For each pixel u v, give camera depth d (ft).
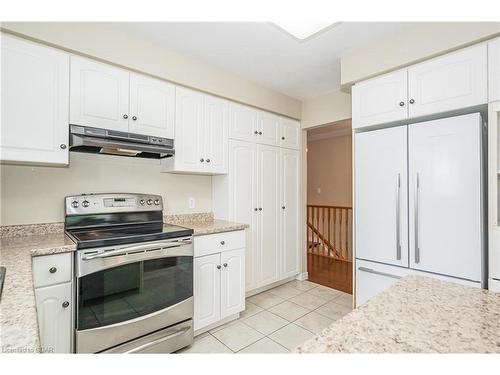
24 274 3.38
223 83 8.66
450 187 5.75
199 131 8.13
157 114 7.20
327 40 6.96
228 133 8.91
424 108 6.20
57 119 5.66
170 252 6.21
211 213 9.50
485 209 5.63
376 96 7.04
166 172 8.36
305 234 11.87
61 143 5.69
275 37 6.85
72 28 5.88
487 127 5.72
